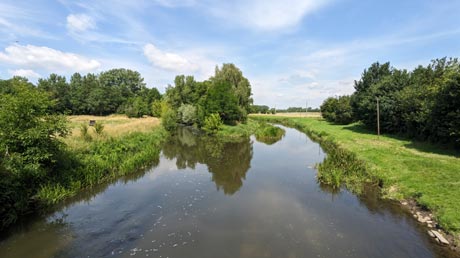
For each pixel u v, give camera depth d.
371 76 38.22
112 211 11.16
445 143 20.33
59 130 12.17
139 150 21.48
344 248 7.98
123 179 16.17
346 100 48.81
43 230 9.34
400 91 28.20
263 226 9.62
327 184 14.54
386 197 11.84
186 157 23.33
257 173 17.47
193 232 9.24
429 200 10.02
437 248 7.67
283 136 39.56
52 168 13.01
